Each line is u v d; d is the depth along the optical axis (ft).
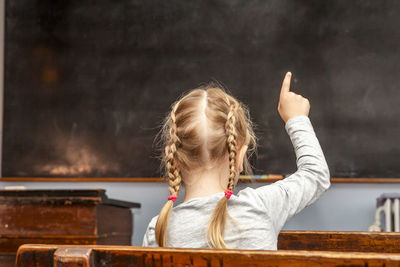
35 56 13.80
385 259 1.72
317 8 12.89
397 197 10.98
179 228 2.66
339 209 12.39
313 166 2.89
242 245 2.53
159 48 13.44
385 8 12.61
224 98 3.09
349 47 12.67
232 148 2.79
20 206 9.12
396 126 12.28
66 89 13.62
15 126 13.66
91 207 8.91
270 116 12.76
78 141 13.43
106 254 1.96
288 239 3.29
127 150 13.20
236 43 13.15
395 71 12.42
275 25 13.02
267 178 12.35
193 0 13.43
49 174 13.42
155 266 1.91
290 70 12.85
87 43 13.70
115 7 13.70
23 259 2.06
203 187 2.88
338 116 12.54
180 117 2.95
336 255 1.76
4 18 13.97
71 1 13.87
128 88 13.43
